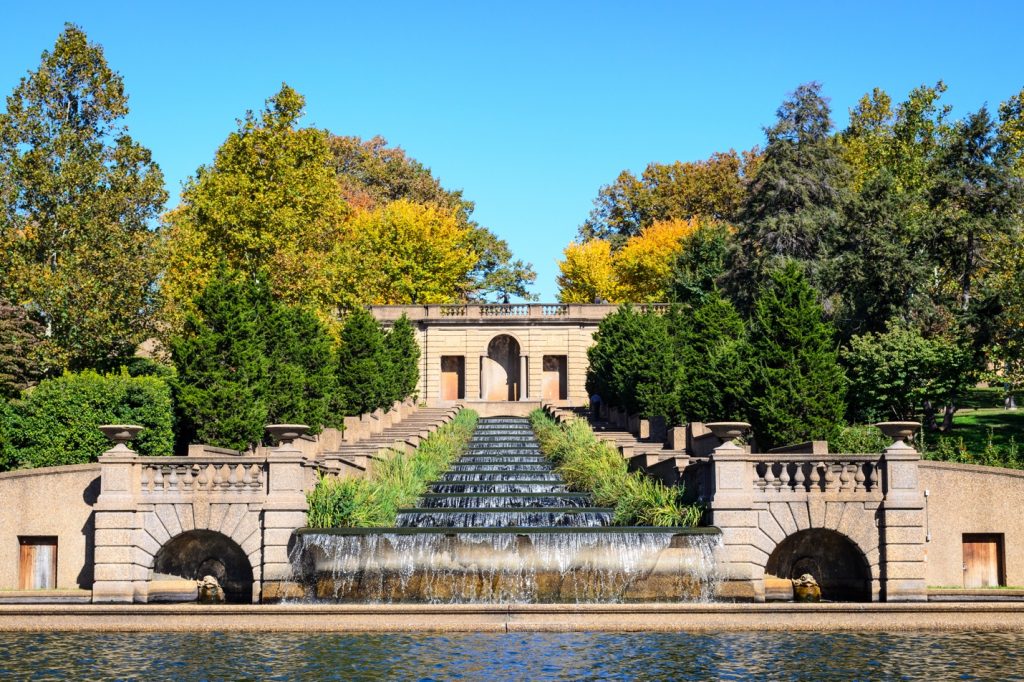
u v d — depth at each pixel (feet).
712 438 116.47
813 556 97.86
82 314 159.02
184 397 117.91
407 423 181.47
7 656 69.15
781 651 69.67
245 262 162.71
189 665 65.57
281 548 93.30
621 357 170.71
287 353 135.33
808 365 122.72
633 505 102.99
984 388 225.15
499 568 92.38
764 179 223.10
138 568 94.32
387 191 329.93
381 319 244.83
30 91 169.37
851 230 195.62
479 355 244.01
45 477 99.40
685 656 67.97
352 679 61.21
